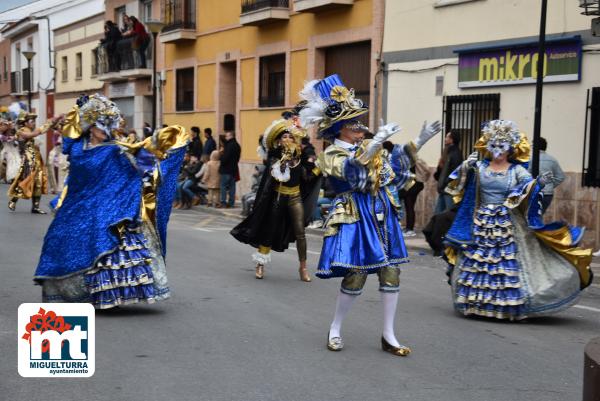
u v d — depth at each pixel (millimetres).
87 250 6820
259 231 9320
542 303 7270
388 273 6051
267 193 9297
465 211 7668
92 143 7047
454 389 5195
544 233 7355
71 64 38531
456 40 15203
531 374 5609
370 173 5891
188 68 26984
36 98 43562
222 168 19703
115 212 6871
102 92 34375
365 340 6453
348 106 6078
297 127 9320
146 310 7293
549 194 10977
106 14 33500
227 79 24938
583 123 12672
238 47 23609
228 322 6918
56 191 24344
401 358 5926
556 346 6480
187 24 26234
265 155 9609
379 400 4922
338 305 6078
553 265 7375
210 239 13414
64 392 4914
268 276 9602
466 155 15000
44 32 42188
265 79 22594
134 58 29688
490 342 6547
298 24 20562
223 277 9383
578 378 5543
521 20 13766
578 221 12711
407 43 16484
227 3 24109
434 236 11586
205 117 25844
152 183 7082
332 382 5262
